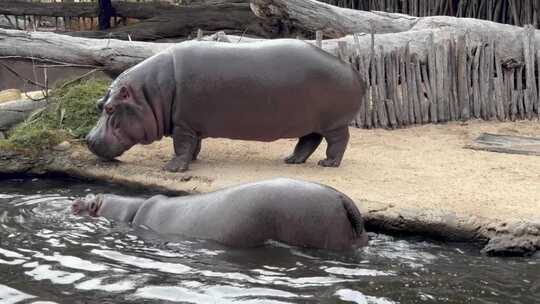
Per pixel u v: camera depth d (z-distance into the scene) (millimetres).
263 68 10328
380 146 12125
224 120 10570
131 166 10898
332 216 7656
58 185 10828
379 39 14445
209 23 20422
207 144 12352
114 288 6754
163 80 10492
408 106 13625
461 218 8250
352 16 16500
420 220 8336
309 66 10312
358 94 10633
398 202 8758
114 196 9273
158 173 10469
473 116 14062
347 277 7008
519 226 7926
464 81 13867
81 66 14062
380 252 7797
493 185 9578
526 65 14086
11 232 8523
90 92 13109
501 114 13977
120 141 10633
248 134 10711
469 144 12055
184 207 8430
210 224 8016
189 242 7980
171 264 7383
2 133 13336
